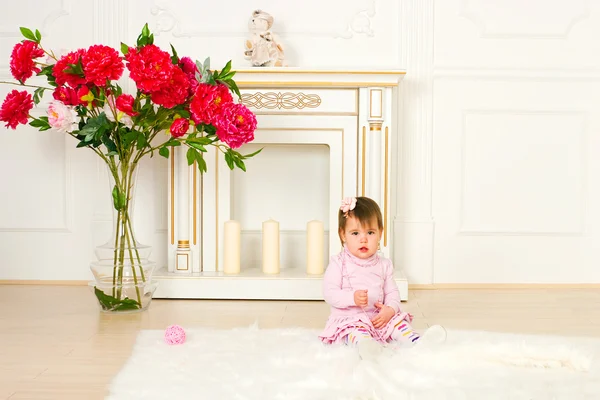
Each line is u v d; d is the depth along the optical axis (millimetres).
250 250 3396
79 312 2691
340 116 3082
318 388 1652
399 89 3316
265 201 3396
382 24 3314
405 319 2197
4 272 3400
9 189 3387
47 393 1676
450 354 1870
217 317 2623
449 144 3332
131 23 3328
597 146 3320
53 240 3389
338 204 3115
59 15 3330
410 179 3338
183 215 3107
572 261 3340
